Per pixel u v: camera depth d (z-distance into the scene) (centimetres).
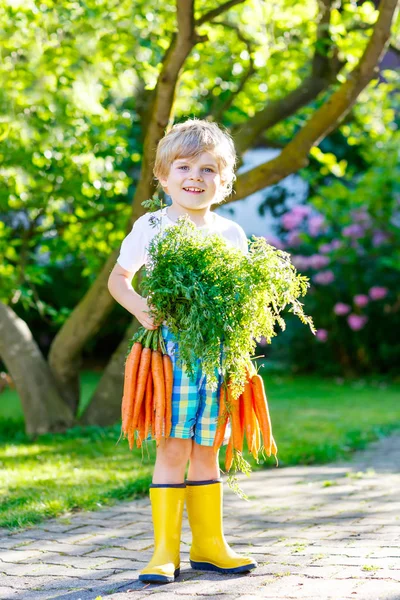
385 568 286
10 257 806
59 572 302
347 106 596
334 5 645
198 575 291
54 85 645
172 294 278
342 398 1030
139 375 288
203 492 296
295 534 353
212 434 293
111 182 748
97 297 683
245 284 277
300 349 1333
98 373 1544
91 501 421
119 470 511
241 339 279
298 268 1295
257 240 288
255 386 300
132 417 290
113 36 632
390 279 1247
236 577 286
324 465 562
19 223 791
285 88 811
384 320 1271
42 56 620
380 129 933
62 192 717
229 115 834
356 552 313
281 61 734
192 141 296
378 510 400
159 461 296
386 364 1287
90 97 628
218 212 1238
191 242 281
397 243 1261
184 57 545
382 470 534
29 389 688
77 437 656
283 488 469
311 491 458
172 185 300
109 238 790
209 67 760
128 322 1545
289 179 1584
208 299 276
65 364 711
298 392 1112
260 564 302
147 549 335
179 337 280
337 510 404
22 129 636
